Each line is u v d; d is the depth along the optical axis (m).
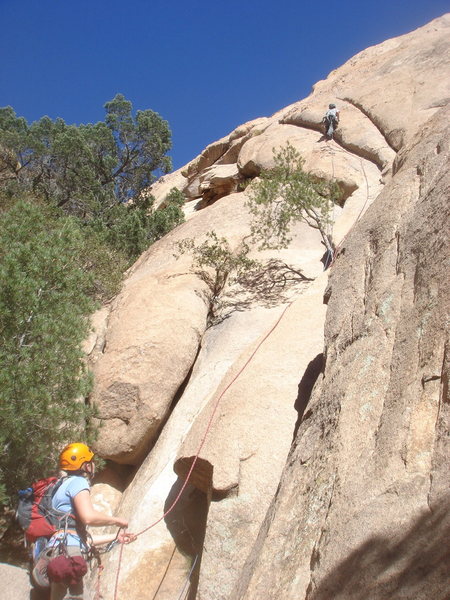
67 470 4.09
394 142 16.52
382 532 3.62
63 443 8.66
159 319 11.70
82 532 3.94
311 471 4.88
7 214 11.33
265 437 7.02
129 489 9.46
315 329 8.58
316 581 3.76
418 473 3.83
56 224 11.98
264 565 4.46
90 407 9.67
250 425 7.16
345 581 3.58
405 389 4.54
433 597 3.08
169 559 7.61
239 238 15.14
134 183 29.08
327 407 5.34
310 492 4.65
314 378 7.65
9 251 9.85
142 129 28.95
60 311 9.17
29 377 8.09
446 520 3.35
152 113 29.56
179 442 9.46
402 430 4.21
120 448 10.20
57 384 8.71
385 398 4.72
